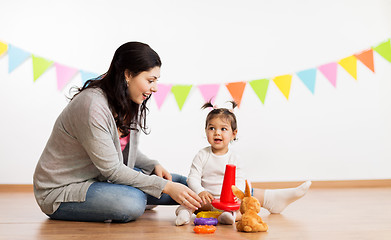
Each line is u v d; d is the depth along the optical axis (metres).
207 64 2.99
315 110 3.08
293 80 3.07
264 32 3.05
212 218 1.48
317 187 3.02
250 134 3.01
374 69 3.15
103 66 2.86
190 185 1.71
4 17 2.74
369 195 2.53
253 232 1.38
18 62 2.74
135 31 2.92
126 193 1.46
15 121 2.74
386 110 3.15
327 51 3.10
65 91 2.79
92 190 1.46
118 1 2.90
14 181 2.72
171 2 2.97
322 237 1.30
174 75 2.96
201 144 2.96
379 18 3.16
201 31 3.00
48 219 1.56
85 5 2.85
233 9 3.03
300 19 3.09
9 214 1.69
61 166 1.49
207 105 1.91
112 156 1.44
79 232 1.33
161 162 2.92
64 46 2.81
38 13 2.78
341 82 3.11
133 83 1.48
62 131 1.46
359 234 1.35
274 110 3.04
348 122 3.11
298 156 3.05
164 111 2.93
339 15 3.12
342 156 3.10
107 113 1.44
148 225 1.47
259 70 3.04
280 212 1.80
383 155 3.14
